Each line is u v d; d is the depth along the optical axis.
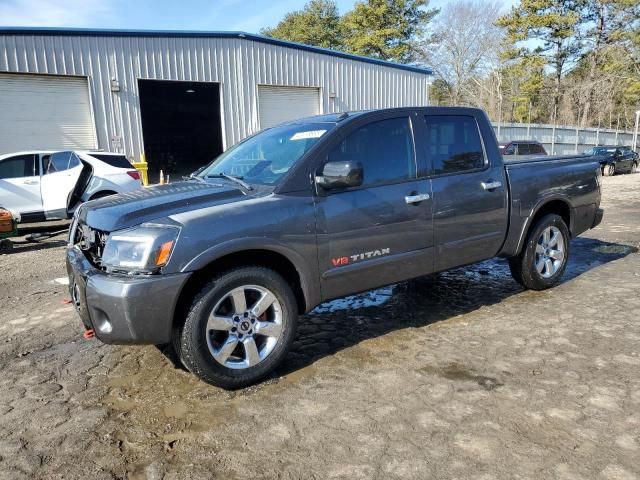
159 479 2.49
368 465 2.54
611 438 2.70
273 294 3.45
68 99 15.19
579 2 44.59
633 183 20.44
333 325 4.53
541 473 2.44
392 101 22.28
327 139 3.73
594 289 5.33
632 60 47.09
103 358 3.97
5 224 8.20
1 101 14.24
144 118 31.88
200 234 3.13
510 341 4.03
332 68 20.23
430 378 3.45
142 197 3.58
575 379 3.36
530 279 5.14
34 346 4.27
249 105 18.47
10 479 2.53
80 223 3.74
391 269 4.00
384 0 42.47
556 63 47.66
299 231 3.47
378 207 3.84
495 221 4.63
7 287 6.25
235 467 2.57
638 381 3.31
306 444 2.74
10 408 3.23
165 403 3.23
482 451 2.62
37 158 10.10
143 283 3.00
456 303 5.03
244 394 3.32
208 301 3.19
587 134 38.34
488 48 52.16
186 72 16.94
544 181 5.03
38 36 14.32
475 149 4.56
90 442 2.82
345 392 3.29
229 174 4.05
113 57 15.59
